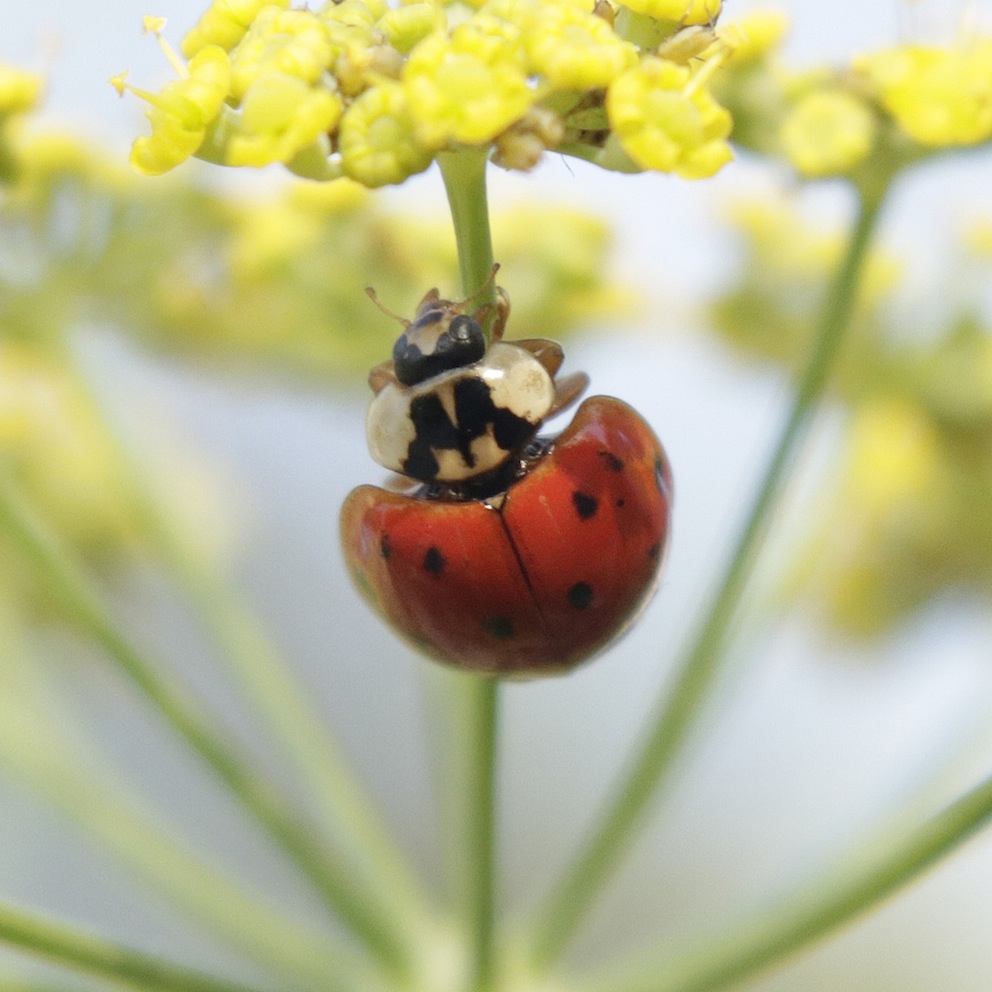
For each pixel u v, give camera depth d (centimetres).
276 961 9
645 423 9
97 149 9
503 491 9
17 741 9
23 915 9
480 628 8
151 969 9
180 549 9
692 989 9
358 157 8
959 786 9
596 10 8
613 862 9
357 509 9
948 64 9
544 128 8
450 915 9
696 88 8
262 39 8
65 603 9
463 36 8
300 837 9
